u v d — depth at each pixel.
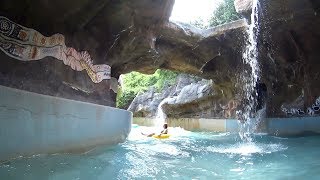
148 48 7.30
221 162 3.93
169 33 7.45
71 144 3.84
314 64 7.50
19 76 3.41
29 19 3.72
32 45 3.67
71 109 3.87
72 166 3.07
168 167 3.49
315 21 6.57
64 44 4.46
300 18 6.56
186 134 9.55
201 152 4.99
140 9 5.62
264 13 6.59
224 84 10.08
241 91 9.70
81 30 5.02
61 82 4.32
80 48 5.05
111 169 3.19
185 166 3.59
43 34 3.99
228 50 8.62
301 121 7.83
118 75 8.12
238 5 7.31
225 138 8.08
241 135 8.70
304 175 3.06
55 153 3.48
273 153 4.79
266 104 9.02
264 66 8.50
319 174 3.10
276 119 8.54
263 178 2.94
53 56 4.12
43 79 3.86
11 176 2.40
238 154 4.74
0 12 3.33
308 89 7.72
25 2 3.55
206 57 8.73
